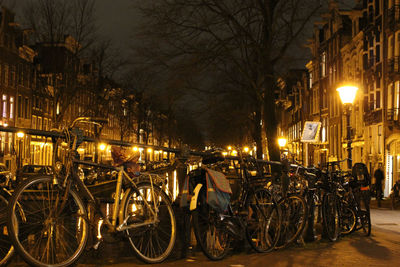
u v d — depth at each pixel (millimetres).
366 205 9508
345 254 6613
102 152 20156
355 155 35781
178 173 5871
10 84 43906
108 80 35938
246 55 17500
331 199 8336
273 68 16125
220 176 5715
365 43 32875
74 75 32312
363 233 9781
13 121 44562
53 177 4254
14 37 44312
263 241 6582
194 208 5430
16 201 3957
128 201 4883
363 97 33562
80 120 4656
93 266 4824
